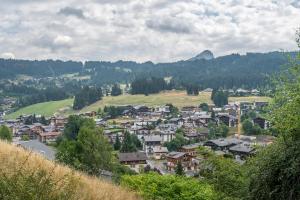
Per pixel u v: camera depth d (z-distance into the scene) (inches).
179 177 805.9
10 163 408.2
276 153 494.9
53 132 5866.1
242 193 581.6
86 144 1884.8
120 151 4431.6
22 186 286.0
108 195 474.0
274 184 498.6
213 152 655.1
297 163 459.5
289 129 458.0
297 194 465.7
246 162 599.5
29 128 6432.1
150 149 5344.5
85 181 486.3
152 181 779.4
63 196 326.0
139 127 6550.2
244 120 5846.5
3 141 657.0
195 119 7160.4
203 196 724.7
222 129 5733.3
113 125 6914.4
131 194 553.3
